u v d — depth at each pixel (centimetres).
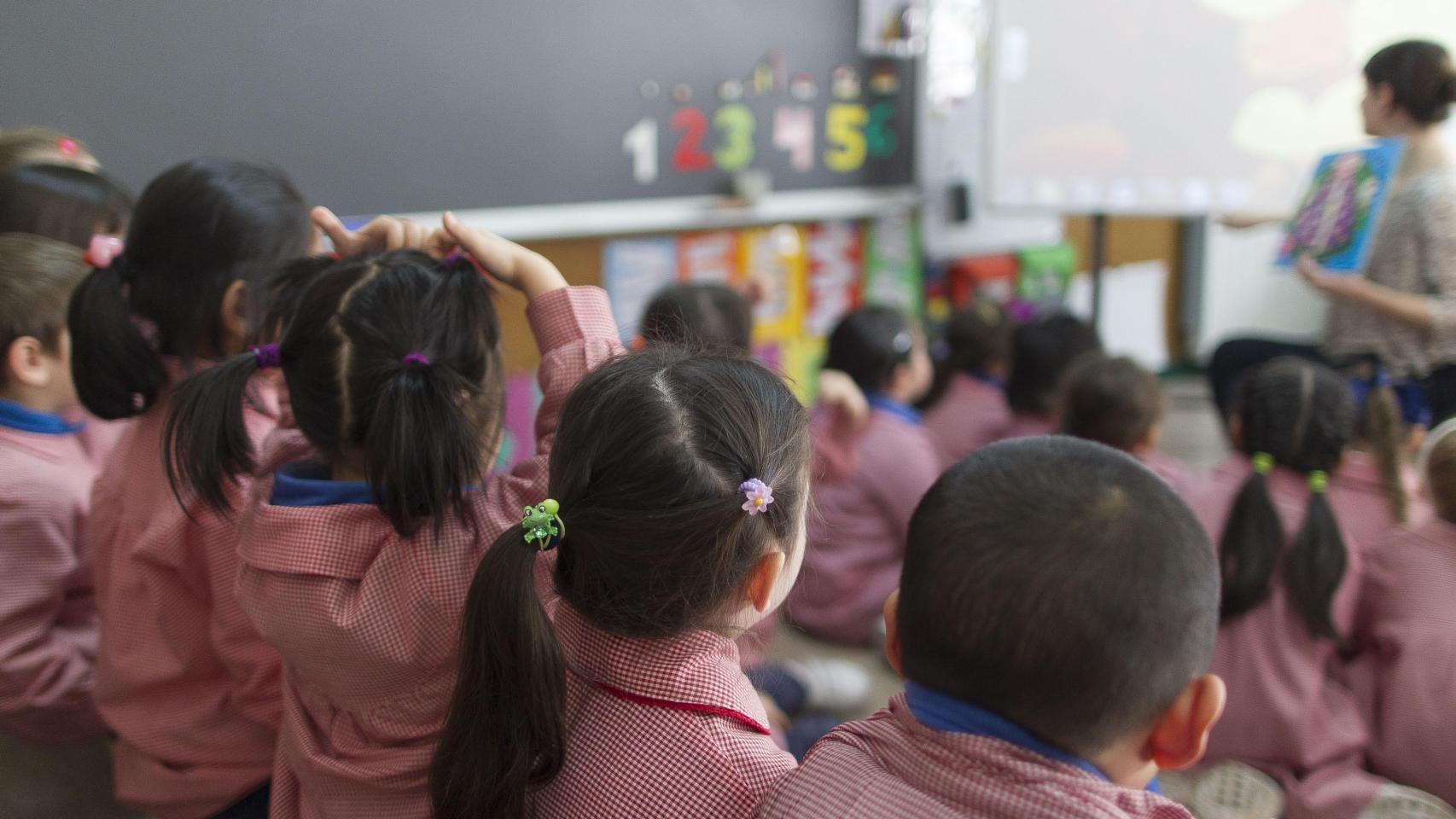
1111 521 59
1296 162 271
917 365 212
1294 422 135
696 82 288
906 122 334
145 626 108
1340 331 225
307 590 82
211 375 87
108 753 144
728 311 171
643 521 69
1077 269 394
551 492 73
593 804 70
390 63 242
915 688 65
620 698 73
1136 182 291
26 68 204
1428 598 129
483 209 262
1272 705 135
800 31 303
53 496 122
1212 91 277
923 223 344
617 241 286
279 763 96
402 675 82
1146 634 58
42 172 139
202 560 105
